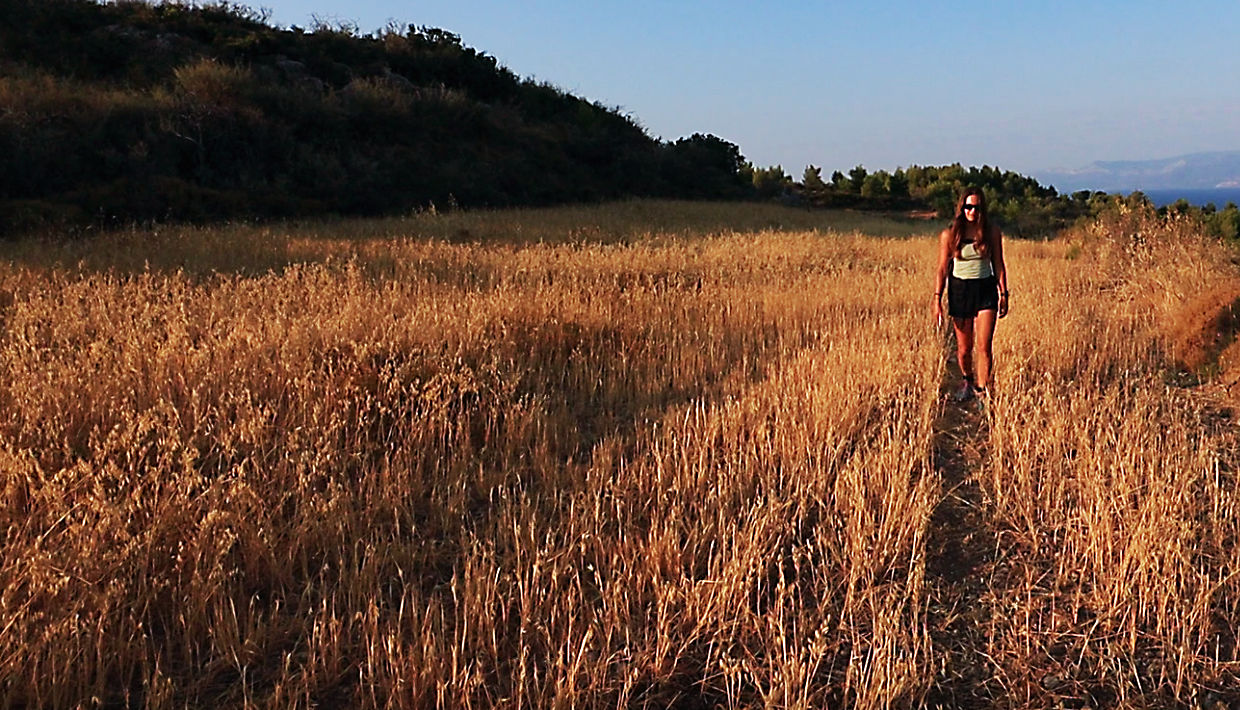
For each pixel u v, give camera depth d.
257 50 34.72
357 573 3.59
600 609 3.42
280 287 9.12
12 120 20.41
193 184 22.14
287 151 25.92
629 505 4.29
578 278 11.79
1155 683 3.09
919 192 52.34
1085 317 9.22
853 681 3.05
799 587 3.76
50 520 3.83
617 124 48.88
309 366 6.05
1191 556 3.84
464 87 40.94
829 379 6.46
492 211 26.69
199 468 4.48
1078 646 3.32
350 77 36.19
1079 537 3.99
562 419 5.84
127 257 12.09
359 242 15.30
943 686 3.10
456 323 7.43
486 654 3.18
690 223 25.20
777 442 5.21
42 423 4.84
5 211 17.27
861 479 4.51
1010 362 7.09
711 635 3.35
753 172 51.66
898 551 3.97
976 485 4.94
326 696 3.00
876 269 14.68
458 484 4.59
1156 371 7.26
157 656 2.91
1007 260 16.20
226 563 3.69
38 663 2.92
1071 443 5.34
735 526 3.92
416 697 2.88
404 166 28.75
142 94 25.91
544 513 4.37
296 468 4.48
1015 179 53.53
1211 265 10.26
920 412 6.05
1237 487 4.54
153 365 6.00
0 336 6.83
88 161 21.12
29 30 29.06
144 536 3.71
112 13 33.91
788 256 16.06
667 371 7.14
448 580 3.79
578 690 2.91
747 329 8.73
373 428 5.43
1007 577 3.88
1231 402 6.39
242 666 3.13
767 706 2.89
